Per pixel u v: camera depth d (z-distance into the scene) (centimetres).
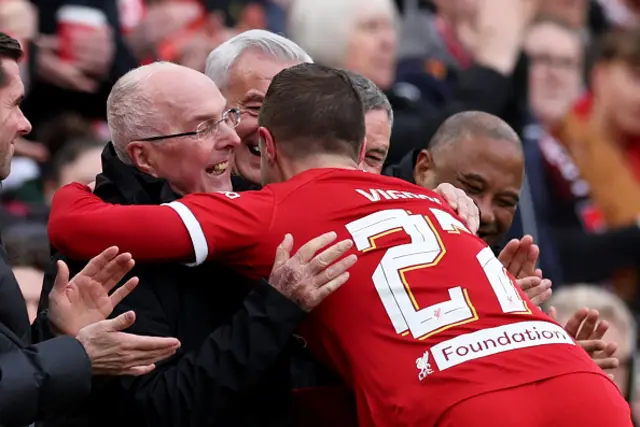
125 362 1233
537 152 2530
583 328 1508
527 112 2517
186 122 1381
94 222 1263
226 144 1402
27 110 2495
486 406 1191
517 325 1250
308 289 1234
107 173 1368
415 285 1248
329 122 1320
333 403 1348
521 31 2408
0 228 1997
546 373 1220
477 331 1232
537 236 2134
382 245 1269
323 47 2214
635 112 2741
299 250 1244
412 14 2600
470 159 1500
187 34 2512
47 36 2564
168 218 1251
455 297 1249
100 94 2548
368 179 1322
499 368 1213
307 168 1322
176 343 1245
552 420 1202
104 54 2548
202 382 1248
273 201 1280
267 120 1335
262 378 1251
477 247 1307
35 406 1191
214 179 1409
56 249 1349
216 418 1254
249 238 1262
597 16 3391
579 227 2608
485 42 2330
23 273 1820
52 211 1317
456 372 1207
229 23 2809
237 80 1485
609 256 2542
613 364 1508
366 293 1248
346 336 1245
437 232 1296
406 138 2067
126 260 1238
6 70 1312
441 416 1195
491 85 2173
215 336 1266
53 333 1262
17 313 1250
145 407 1264
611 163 2730
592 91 2825
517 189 1520
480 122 1520
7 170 1332
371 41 2228
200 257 1251
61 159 2250
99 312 1259
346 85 1339
